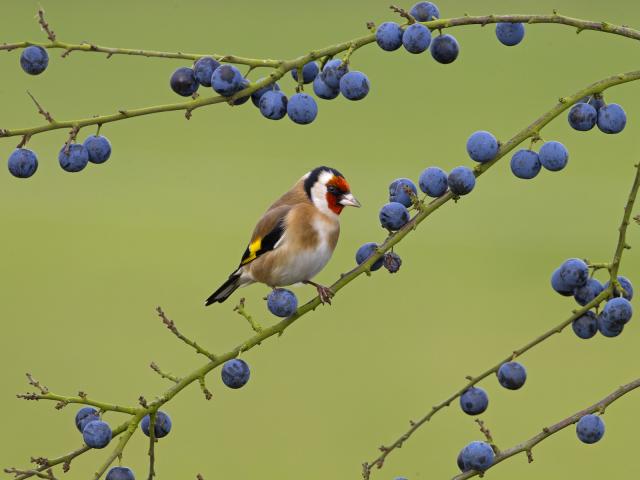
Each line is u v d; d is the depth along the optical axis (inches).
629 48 1057.5
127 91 991.0
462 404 181.0
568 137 905.5
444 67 1059.3
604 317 176.2
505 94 983.6
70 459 167.8
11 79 1008.2
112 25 1136.8
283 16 1184.2
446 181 183.5
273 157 900.6
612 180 837.2
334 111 1010.1
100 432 168.1
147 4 1243.2
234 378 173.5
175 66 1048.2
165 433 173.3
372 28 183.0
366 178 819.4
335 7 1228.5
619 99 924.6
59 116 914.1
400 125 935.7
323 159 875.4
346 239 719.1
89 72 1042.7
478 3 1115.9
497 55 1080.8
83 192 860.6
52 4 1202.0
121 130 946.7
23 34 1069.1
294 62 181.5
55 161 898.7
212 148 926.4
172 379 172.4
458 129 919.0
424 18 183.9
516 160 178.2
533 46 1080.2
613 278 178.4
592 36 1086.4
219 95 178.1
